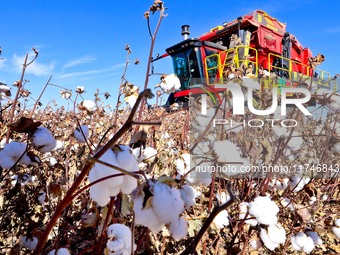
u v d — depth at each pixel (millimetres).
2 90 2459
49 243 2340
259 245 2293
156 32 2428
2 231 2539
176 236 1164
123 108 3596
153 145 2873
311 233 2566
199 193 2477
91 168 1071
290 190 3117
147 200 1074
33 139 1607
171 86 2422
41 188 2609
